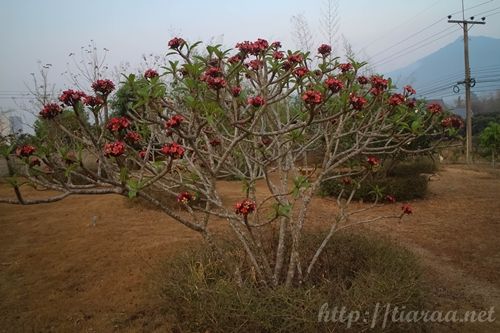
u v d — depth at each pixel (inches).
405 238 192.1
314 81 115.8
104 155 76.2
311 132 144.1
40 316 118.6
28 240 186.5
